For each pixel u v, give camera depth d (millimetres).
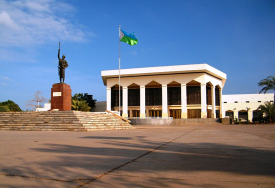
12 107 54500
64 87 24703
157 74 43312
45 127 19219
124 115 44844
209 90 47406
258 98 57688
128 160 6074
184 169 5113
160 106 46125
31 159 6215
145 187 3934
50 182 4184
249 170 4984
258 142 9898
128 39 36594
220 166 5375
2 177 4504
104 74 44781
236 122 38281
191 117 44844
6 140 11062
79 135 14227
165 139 11594
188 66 40500
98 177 4488
